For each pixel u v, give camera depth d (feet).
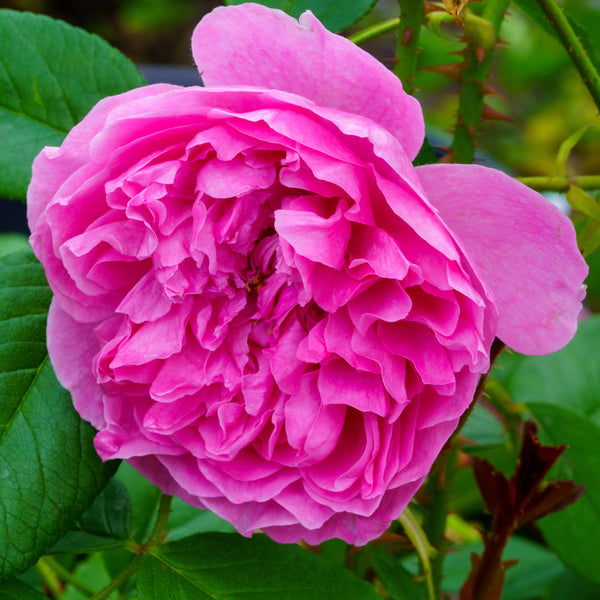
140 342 1.23
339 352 1.22
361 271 1.20
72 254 1.21
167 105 1.19
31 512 1.23
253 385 1.25
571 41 1.30
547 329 1.21
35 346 1.27
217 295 1.26
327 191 1.19
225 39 1.19
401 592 1.42
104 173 1.20
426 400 1.22
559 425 1.46
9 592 1.22
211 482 1.25
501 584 1.38
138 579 1.26
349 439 1.26
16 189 1.32
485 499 1.36
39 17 1.33
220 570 1.27
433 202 1.21
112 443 1.24
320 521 1.24
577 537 1.48
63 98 1.33
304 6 1.34
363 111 1.21
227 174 1.19
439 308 1.20
